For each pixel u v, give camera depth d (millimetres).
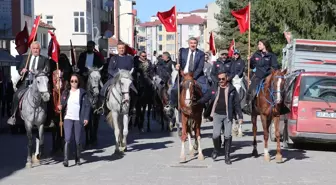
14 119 14273
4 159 15031
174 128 23500
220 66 17297
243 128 23250
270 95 13664
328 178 11961
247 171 12805
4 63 29906
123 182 11547
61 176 12305
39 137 14016
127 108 15367
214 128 14016
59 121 14820
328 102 15805
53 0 57469
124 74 15180
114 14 85875
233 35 52688
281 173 12547
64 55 16219
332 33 30438
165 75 21719
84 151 16422
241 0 49844
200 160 14375
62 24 57688
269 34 40281
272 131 18375
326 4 30469
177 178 11945
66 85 14477
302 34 31016
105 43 60844
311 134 15820
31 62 14547
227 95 13742
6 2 39812
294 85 16250
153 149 16703
